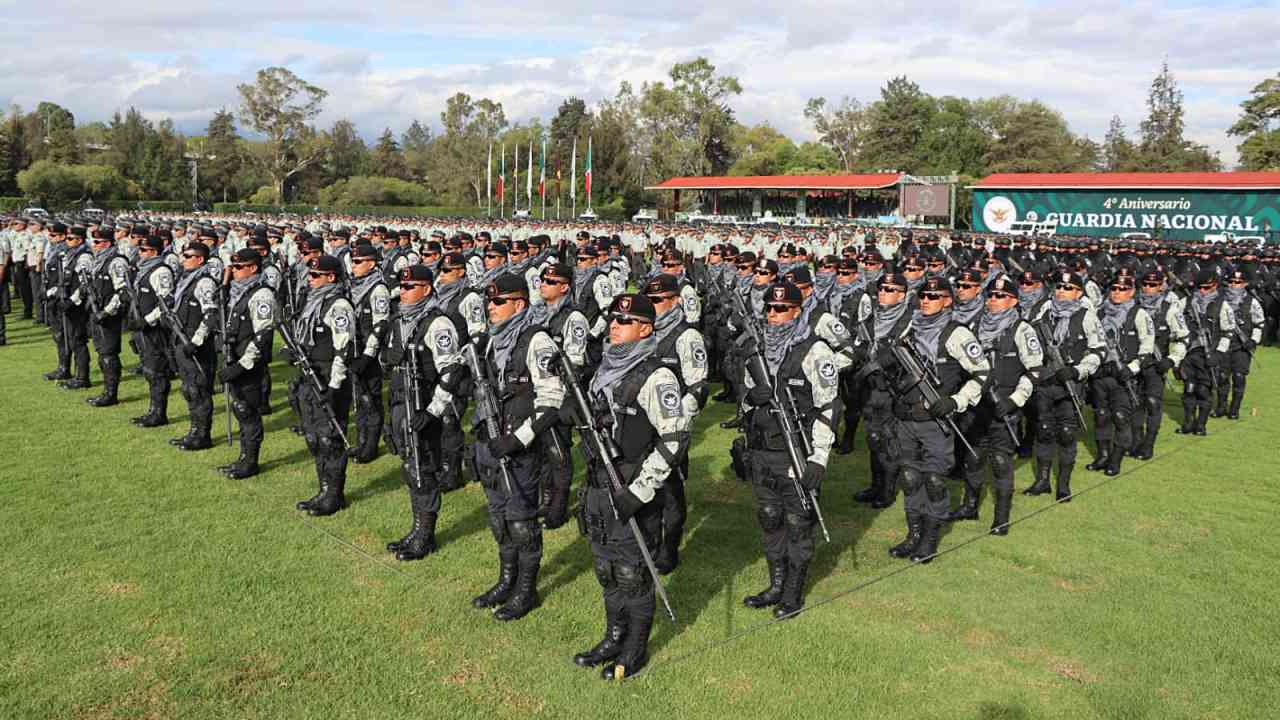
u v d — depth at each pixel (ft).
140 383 43.19
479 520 26.09
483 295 27.86
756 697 16.83
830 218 189.67
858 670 17.90
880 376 28.43
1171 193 144.05
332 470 26.02
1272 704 16.84
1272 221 136.26
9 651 17.92
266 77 295.69
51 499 26.58
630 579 17.39
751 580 22.43
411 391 22.88
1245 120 235.61
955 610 20.72
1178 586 22.17
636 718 16.05
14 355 49.60
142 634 18.70
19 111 291.58
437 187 328.49
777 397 19.79
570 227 112.57
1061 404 28.94
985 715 16.39
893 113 308.19
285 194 325.62
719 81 291.79
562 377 18.30
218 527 24.76
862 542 25.44
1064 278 31.37
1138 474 32.40
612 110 300.20
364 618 19.69
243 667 17.54
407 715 16.02
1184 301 42.55
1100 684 17.53
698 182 209.87
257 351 28.12
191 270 32.94
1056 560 23.90
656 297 23.80
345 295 26.27
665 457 16.96
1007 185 159.74
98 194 237.86
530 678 17.38
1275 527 26.61
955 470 28.84
